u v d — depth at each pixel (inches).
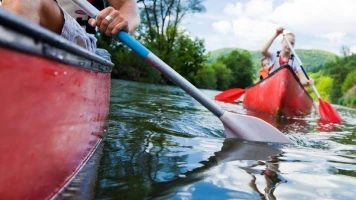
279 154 59.4
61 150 29.8
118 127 69.7
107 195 31.9
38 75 23.2
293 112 150.0
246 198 35.2
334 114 144.9
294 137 83.1
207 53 740.0
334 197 38.3
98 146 50.1
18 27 18.8
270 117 139.3
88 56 34.9
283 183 41.8
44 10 34.6
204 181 39.5
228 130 72.7
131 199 31.8
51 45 23.9
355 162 57.9
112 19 48.9
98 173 37.8
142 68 532.7
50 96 25.8
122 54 522.3
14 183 21.6
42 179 26.0
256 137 71.7
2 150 19.8
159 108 118.0
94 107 42.5
